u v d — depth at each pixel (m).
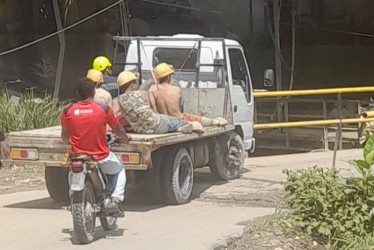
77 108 8.02
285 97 19.92
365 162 8.82
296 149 18.91
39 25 26.69
